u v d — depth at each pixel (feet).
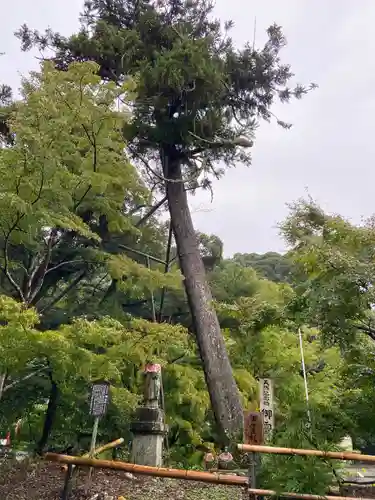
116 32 43.11
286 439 19.10
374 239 20.59
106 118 21.38
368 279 18.57
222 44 48.98
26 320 16.92
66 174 20.13
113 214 26.27
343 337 19.13
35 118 20.11
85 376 20.40
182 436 40.75
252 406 41.34
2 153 19.42
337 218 21.59
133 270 27.68
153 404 30.63
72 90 20.72
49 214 19.16
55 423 34.24
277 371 42.14
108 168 22.84
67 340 18.92
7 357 18.61
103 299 39.45
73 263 35.68
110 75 44.39
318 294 19.56
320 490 16.81
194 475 16.70
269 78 49.55
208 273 55.11
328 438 20.33
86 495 21.04
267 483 17.44
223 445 38.37
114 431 34.22
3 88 35.53
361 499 15.69
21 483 21.95
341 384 29.04
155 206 48.32
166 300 49.57
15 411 33.58
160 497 22.16
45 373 28.22
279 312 22.97
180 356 43.60
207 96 44.73
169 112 46.62
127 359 22.86
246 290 50.75
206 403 41.83
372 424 21.79
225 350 42.32
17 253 28.07
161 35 45.24
